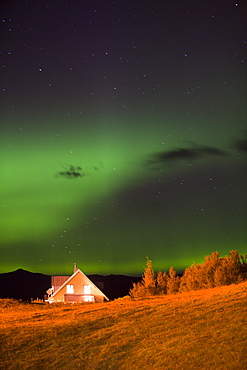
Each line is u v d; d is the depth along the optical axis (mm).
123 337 18328
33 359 16641
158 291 45812
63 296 48500
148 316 21188
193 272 36156
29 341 18547
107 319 21344
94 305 27953
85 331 19594
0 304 30766
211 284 33438
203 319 19438
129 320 20812
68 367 15719
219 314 19812
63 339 18641
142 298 29984
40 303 32938
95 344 17812
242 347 15484
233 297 22875
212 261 34906
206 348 15922
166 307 22625
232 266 33062
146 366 15148
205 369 14227
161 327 19109
